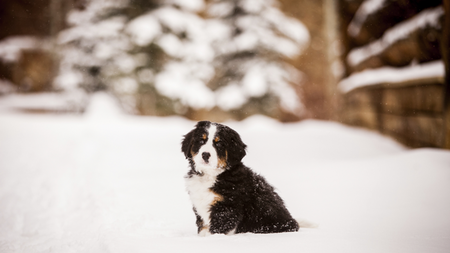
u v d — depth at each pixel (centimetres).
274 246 288
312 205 527
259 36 2392
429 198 501
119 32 2212
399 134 1199
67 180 707
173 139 1264
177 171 813
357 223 415
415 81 1047
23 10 3366
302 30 2477
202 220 388
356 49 1739
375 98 1432
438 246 289
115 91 2178
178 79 2338
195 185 388
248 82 2389
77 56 2170
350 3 1667
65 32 2295
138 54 2248
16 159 888
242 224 376
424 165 613
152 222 457
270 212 372
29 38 3384
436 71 945
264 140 1216
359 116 1645
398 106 1209
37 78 3375
